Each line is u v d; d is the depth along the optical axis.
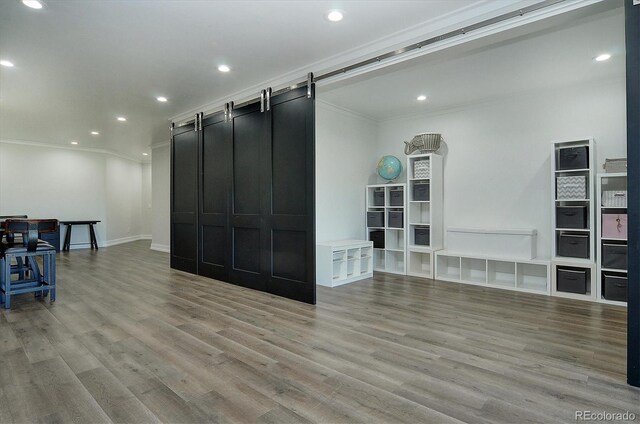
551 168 4.07
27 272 4.94
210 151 4.91
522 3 2.41
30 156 7.88
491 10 2.55
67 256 7.15
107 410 1.75
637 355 1.97
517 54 3.38
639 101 1.93
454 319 3.17
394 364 2.27
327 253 4.50
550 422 1.66
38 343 2.59
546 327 2.96
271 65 3.68
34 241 3.58
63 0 2.50
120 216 9.74
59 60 3.53
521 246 4.32
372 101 4.89
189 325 3.00
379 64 3.17
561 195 4.03
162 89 4.38
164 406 1.79
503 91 4.43
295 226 3.76
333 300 3.81
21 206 7.75
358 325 3.01
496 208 4.77
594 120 4.07
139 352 2.44
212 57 3.48
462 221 5.07
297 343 2.61
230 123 4.55
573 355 2.40
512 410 1.76
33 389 1.94
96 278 4.95
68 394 1.89
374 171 5.89
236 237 4.50
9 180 7.61
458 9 2.65
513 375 2.12
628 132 1.97
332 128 5.11
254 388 1.96
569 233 4.18
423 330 2.89
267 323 3.05
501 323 3.06
